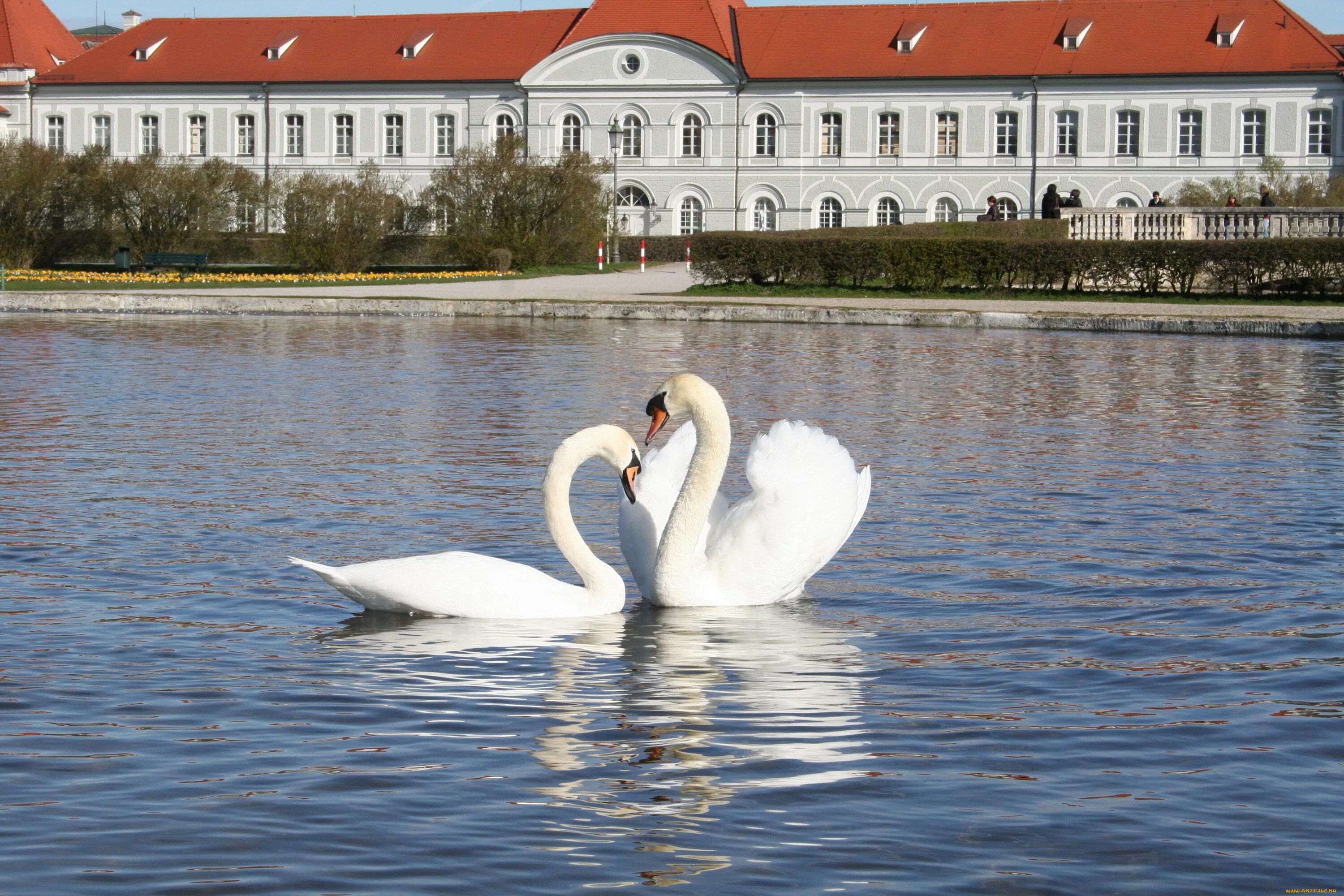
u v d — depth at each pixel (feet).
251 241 182.60
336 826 17.16
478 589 26.84
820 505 28.17
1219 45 231.09
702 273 135.33
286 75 258.37
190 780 18.54
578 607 27.25
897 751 19.80
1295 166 227.81
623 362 75.00
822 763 19.31
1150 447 47.16
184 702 21.67
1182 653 24.54
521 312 111.65
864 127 243.19
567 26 259.19
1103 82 233.96
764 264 132.05
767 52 248.11
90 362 72.49
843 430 50.78
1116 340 91.66
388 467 42.14
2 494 37.37
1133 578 29.68
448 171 179.73
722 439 27.76
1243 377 69.51
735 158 246.47
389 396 59.72
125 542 32.12
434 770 19.02
